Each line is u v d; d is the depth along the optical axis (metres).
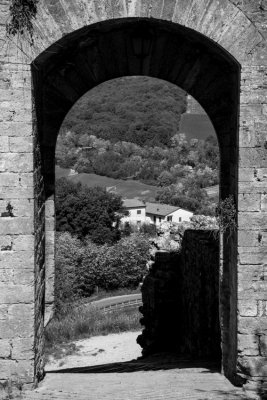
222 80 10.51
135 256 46.62
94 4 8.55
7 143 8.59
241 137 8.68
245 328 8.83
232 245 9.24
